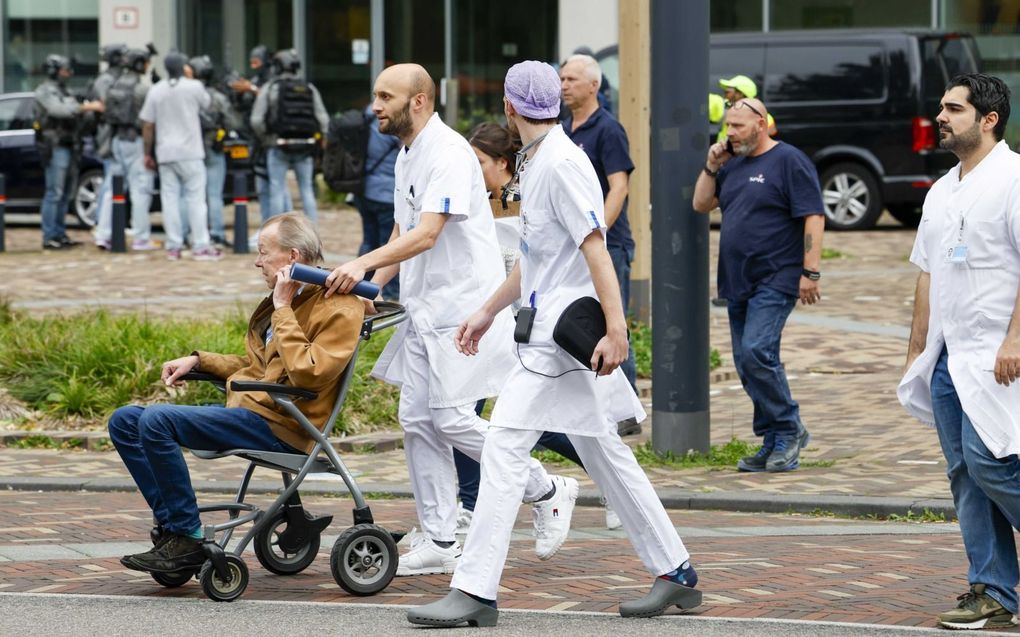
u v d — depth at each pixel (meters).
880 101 64.75
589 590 18.84
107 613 17.62
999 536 16.86
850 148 65.12
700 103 27.14
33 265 53.66
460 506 22.25
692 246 27.55
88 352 33.50
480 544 16.88
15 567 20.28
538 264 17.23
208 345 33.47
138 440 18.19
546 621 17.16
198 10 89.94
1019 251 16.44
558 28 85.75
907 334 41.88
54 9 90.69
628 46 38.75
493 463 16.92
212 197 59.06
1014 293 16.50
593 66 27.08
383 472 27.94
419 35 87.94
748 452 28.31
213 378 19.25
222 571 18.02
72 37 90.88
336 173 42.03
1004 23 76.56
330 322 18.25
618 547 21.80
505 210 23.89
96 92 58.66
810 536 22.53
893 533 22.75
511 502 16.91
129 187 59.06
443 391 19.53
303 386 18.09
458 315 19.61
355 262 18.48
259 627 16.94
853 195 65.56
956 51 64.88
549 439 20.89
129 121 57.50
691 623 16.97
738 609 17.62
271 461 18.30
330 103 89.69
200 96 55.25
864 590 18.62
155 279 49.94
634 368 29.17
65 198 59.06
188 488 18.02
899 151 64.75
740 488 25.64
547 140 17.14
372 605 18.06
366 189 42.00
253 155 57.50
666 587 17.33
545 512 20.23
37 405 32.28
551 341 16.91
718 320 44.78
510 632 16.61
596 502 25.28
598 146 27.09
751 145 26.05
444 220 19.28
